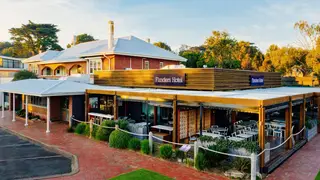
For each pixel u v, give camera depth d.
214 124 17.36
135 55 26.19
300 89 20.36
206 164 10.34
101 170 10.42
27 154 13.05
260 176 9.61
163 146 11.88
